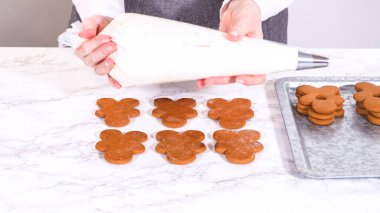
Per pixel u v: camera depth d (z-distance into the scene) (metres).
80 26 1.01
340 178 0.78
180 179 0.77
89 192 0.75
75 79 1.04
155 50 0.89
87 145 0.84
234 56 0.89
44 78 1.04
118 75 0.91
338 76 1.01
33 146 0.84
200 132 0.86
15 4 1.99
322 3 2.05
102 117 0.92
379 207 0.73
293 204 0.74
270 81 1.04
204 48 0.89
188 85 1.03
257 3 1.03
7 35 2.04
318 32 2.10
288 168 0.80
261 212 0.72
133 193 0.75
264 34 1.37
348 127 0.89
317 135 0.87
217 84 0.97
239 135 0.86
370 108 0.89
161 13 1.30
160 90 1.01
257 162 0.81
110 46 0.90
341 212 0.72
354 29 2.09
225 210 0.72
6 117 0.91
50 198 0.74
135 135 0.86
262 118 0.93
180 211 0.72
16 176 0.77
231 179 0.78
